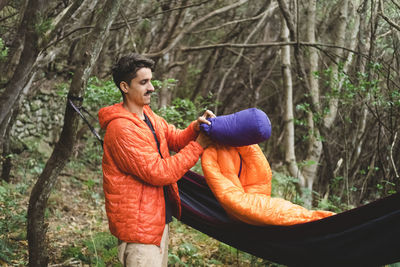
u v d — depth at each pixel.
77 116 2.77
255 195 2.37
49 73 8.59
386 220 2.12
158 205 2.28
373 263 2.19
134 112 2.36
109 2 2.69
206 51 12.87
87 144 8.88
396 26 4.48
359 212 2.16
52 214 5.29
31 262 2.95
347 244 2.23
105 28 2.71
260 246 2.51
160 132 2.44
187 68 12.27
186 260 3.93
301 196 5.84
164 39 8.57
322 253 2.30
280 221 2.31
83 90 2.72
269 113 14.05
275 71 13.27
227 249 4.23
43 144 8.68
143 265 2.21
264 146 13.09
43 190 2.86
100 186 7.31
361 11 5.30
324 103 6.20
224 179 2.39
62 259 3.72
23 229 4.26
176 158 2.27
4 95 3.10
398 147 5.49
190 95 12.95
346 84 5.10
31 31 2.98
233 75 13.44
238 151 2.51
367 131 6.08
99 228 5.02
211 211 2.71
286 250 2.42
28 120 8.19
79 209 5.84
